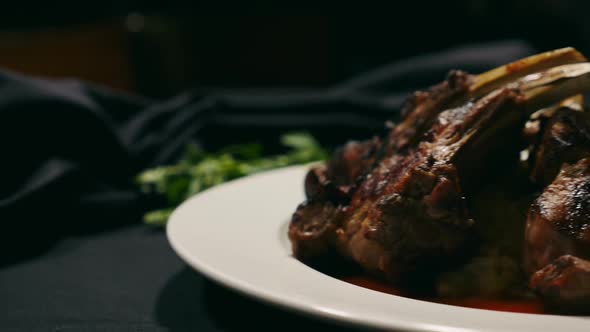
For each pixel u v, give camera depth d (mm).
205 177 642
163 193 632
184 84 1251
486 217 456
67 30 1033
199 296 466
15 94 615
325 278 408
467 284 433
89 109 631
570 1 1032
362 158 496
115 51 1068
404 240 431
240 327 427
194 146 690
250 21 1273
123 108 726
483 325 360
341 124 736
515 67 460
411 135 468
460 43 1208
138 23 1148
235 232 477
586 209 404
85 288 484
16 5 1068
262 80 1303
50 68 987
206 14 1308
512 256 446
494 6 1126
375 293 390
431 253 433
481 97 460
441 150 440
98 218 598
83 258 536
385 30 1258
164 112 721
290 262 430
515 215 455
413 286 441
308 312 377
